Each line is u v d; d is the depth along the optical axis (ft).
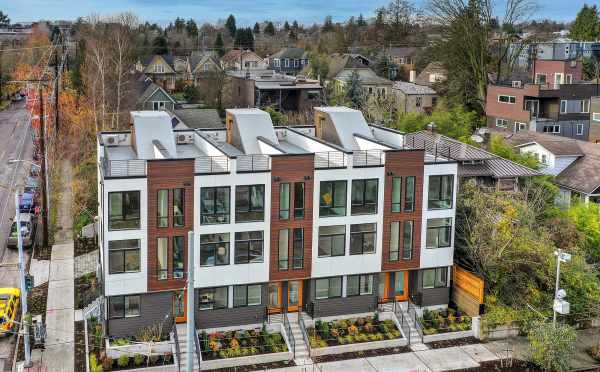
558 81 296.71
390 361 123.54
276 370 118.93
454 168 137.39
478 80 284.82
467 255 143.23
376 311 137.28
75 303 140.05
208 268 125.39
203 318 127.34
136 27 460.55
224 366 118.93
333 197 131.13
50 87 278.05
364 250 134.72
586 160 207.10
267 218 127.54
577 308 140.26
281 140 163.22
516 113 259.80
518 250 137.69
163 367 115.34
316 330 130.62
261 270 128.77
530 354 124.26
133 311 123.75
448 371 120.88
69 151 236.43
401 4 523.29
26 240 167.63
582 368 125.90
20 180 224.33
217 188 123.95
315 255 131.54
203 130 160.25
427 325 134.92
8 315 126.93
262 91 301.84
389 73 412.57
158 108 311.88
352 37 536.01
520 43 296.10
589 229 162.20
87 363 117.08
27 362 115.75
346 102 290.97
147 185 120.06
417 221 136.77
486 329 132.57
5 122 335.47
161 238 122.42
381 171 132.77
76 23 477.77
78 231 177.27
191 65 437.99
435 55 302.45
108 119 247.29
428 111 313.32
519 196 159.02
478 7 280.51
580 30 444.55
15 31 524.93
